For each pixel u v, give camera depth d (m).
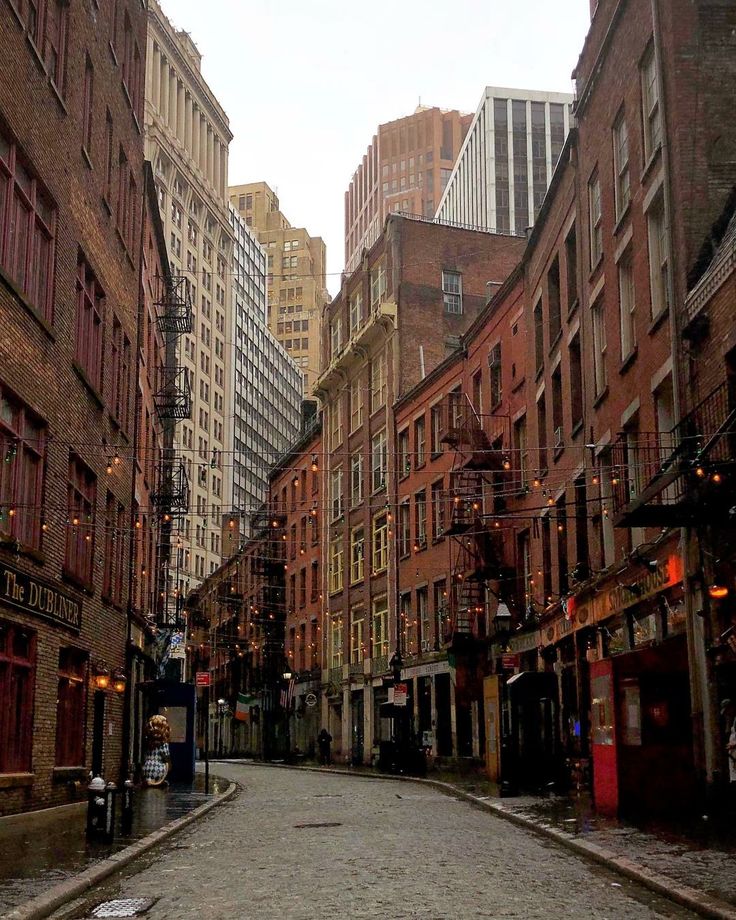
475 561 36.69
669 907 9.59
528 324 34.16
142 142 32.38
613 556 24.61
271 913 9.31
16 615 18.39
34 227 19.95
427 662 43.09
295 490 67.31
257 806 22.67
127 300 30.09
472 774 34.69
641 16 22.47
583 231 27.27
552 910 9.40
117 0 28.50
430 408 45.41
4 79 17.67
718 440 17.25
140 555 35.00
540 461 32.56
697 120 20.28
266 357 136.38
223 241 117.19
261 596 70.00
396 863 12.62
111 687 26.88
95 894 10.55
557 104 147.25
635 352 22.75
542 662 31.22
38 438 20.28
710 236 19.67
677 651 18.17
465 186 159.38
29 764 19.28
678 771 17.34
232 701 80.75
